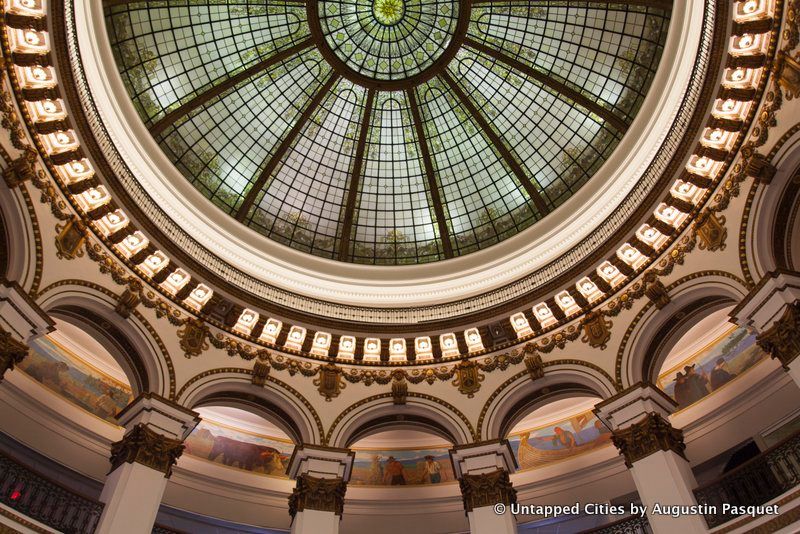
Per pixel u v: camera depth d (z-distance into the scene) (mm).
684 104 14469
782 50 11992
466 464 14531
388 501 18438
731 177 13516
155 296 15117
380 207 20312
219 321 16016
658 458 12719
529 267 17750
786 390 15859
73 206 13742
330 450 14836
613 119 17734
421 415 16078
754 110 12898
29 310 11844
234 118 18625
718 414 16781
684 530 11414
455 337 16922
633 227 15391
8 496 10852
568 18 17625
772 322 11719
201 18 17172
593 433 18625
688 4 15125
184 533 14898
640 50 17156
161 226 15562
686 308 14438
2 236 12383
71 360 17344
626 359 14656
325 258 19266
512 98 19141
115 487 12133
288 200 19609
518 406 15984
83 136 13750
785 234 12656
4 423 15320
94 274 14000
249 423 19422
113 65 15805
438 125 19844
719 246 13609
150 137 16797
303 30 18344
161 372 14359
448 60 18938
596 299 15859
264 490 18281
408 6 18234
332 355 16750
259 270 17797
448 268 19000
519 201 19531
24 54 12234
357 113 19750
